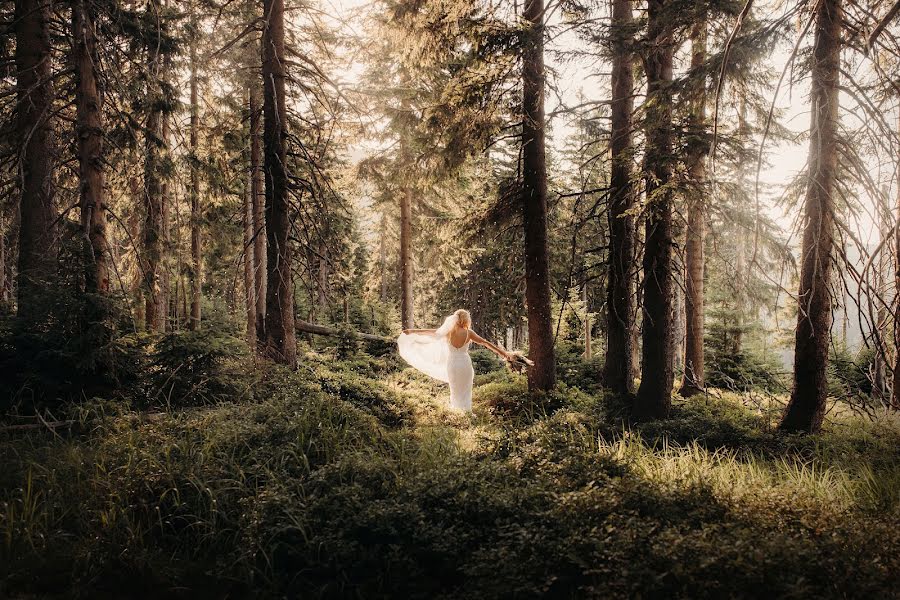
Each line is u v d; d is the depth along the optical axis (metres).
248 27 11.45
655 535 3.82
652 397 9.48
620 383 11.09
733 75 7.13
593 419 9.03
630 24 8.84
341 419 6.84
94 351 7.19
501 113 10.32
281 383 9.30
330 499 4.45
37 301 7.44
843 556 3.44
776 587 3.10
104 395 7.43
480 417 9.81
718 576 3.22
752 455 6.91
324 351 17.66
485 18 9.55
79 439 6.08
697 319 13.62
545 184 11.26
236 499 4.80
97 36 9.11
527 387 11.73
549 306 11.32
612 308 11.21
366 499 4.48
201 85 14.62
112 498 4.54
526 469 5.36
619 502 4.27
